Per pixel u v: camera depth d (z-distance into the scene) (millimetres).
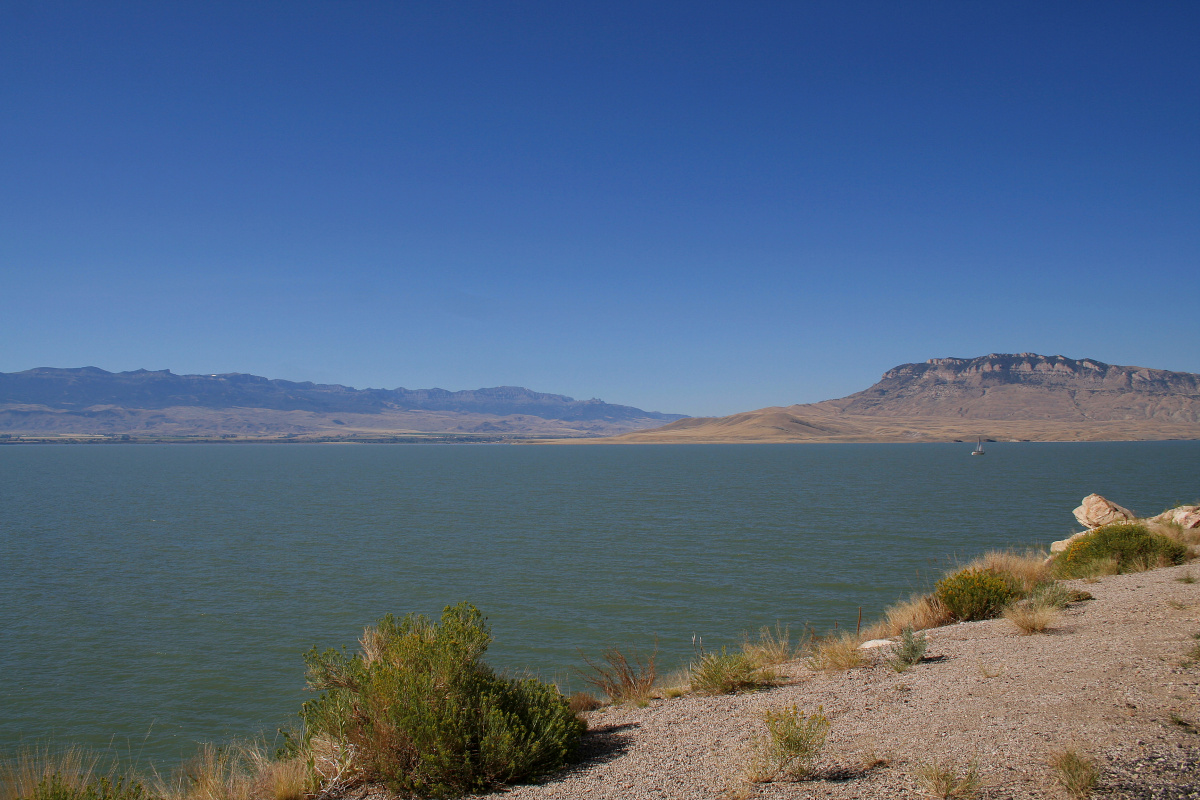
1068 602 15172
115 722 18641
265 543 47969
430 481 120688
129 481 123125
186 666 22875
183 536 51750
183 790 10328
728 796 6961
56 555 43531
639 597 30641
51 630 26891
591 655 22781
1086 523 30609
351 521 60656
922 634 14250
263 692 20688
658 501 76875
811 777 7152
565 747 8883
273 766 9664
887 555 39656
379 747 8438
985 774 6516
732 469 152125
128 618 28547
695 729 9734
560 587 32906
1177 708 7531
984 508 64562
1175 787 5766
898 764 7152
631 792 7449
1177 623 11727
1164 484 92438
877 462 182750
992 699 8859
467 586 33531
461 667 9117
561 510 68500
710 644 23609
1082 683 8906
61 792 8156
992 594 15836
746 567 36812
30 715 19109
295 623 27719
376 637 11047
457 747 8320
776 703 10555
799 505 69688
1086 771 6035
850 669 12219
